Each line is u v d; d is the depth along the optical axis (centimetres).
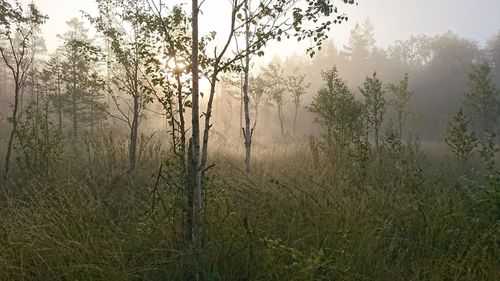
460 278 397
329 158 999
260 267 400
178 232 458
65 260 409
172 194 585
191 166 451
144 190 714
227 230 466
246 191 639
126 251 434
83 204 538
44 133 870
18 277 393
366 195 626
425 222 517
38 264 411
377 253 451
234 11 470
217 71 471
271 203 595
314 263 367
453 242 469
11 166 889
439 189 686
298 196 612
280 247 404
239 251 412
